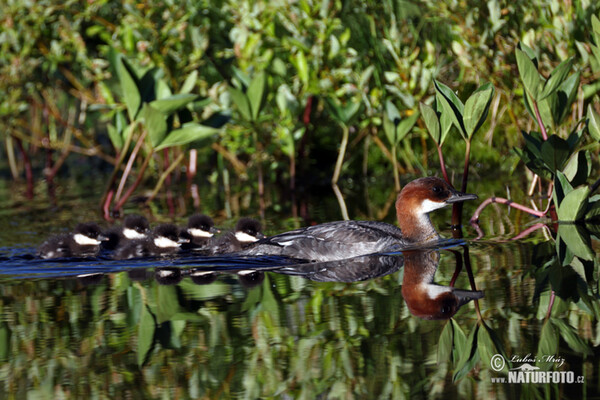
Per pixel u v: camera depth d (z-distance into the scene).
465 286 10.12
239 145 20.08
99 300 10.02
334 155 21.05
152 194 18.67
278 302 9.73
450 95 13.59
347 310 9.29
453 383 7.15
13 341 8.47
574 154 13.48
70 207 17.80
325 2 18.36
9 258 12.77
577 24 15.96
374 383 7.18
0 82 20.81
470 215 15.24
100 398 7.00
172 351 8.09
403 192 13.00
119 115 18.11
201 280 11.05
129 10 19.03
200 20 19.78
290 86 19.67
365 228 12.66
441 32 19.50
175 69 19.89
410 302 9.52
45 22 20.48
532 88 13.38
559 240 12.43
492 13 16.84
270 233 14.23
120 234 14.04
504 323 8.63
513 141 18.38
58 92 24.97
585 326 8.46
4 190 20.44
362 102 18.95
